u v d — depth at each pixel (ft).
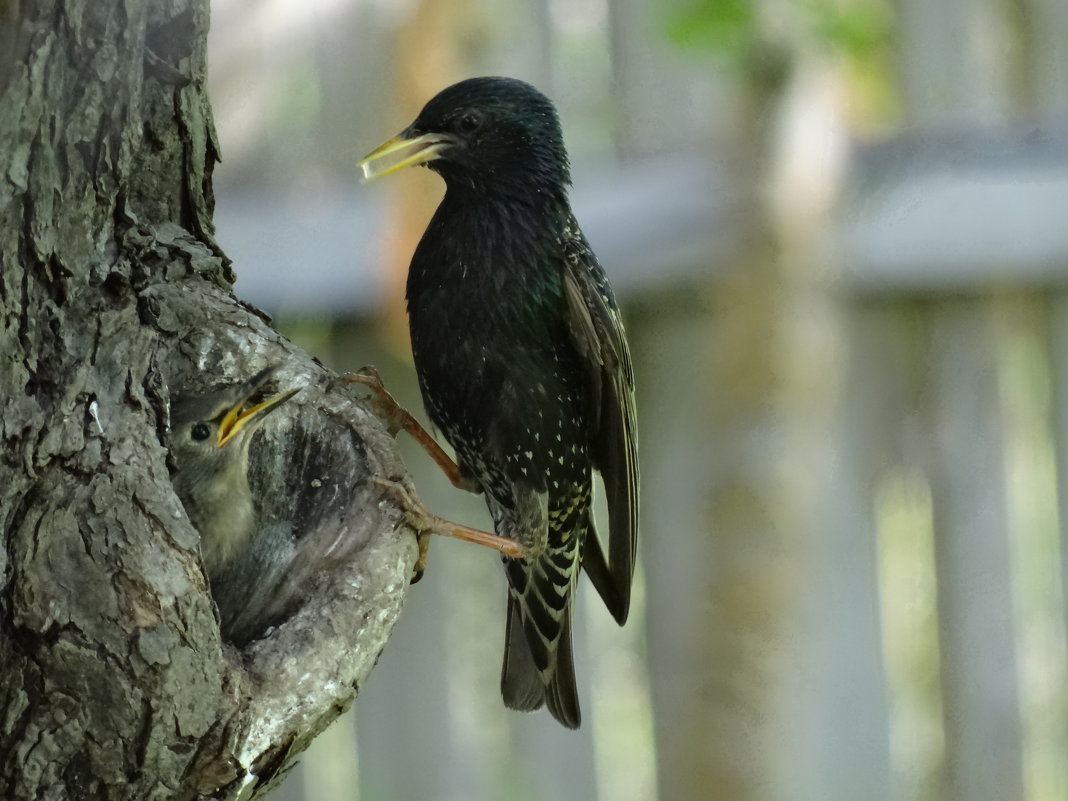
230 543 23.94
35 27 21.90
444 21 36.11
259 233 37.88
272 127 37.60
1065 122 36.81
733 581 35.60
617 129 38.01
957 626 38.09
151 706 19.93
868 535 37.81
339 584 22.84
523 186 28.02
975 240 36.50
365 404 26.96
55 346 21.99
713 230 35.88
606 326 28.04
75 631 19.99
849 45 33.53
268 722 21.06
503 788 38.88
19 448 21.01
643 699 42.78
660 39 35.58
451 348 28.27
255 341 25.46
